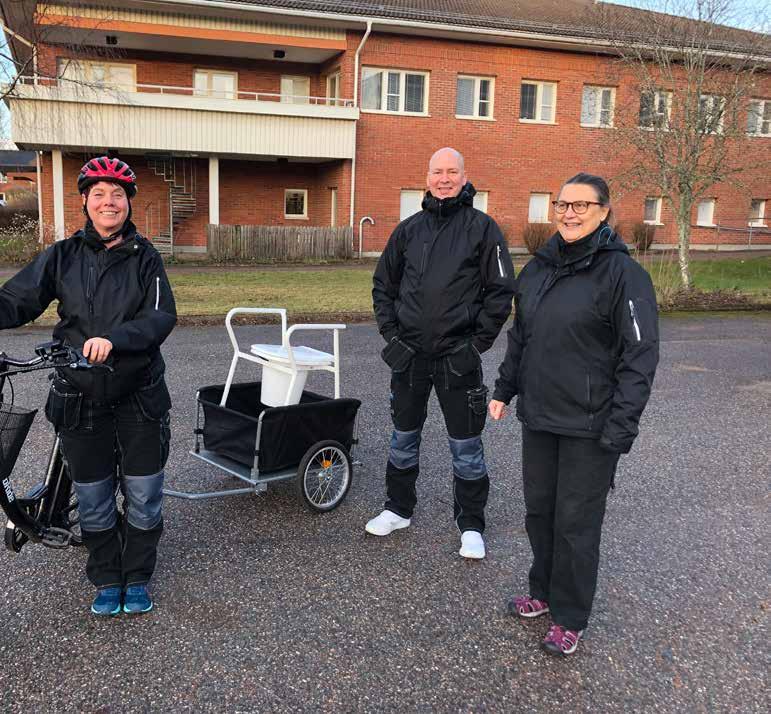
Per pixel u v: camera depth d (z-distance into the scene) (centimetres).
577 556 305
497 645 315
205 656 299
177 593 349
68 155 2123
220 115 1970
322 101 2300
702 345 1053
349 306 1259
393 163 2164
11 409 291
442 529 431
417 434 417
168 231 2236
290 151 2039
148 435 321
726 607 352
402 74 2142
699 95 1438
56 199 1950
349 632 320
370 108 2136
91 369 300
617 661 307
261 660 298
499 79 2208
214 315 1133
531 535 331
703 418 682
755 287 1661
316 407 436
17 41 1822
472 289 384
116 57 2017
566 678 294
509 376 335
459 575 376
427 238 387
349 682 286
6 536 347
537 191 2305
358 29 2064
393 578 370
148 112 1914
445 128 2189
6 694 272
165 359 842
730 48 1447
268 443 423
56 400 310
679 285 1505
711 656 312
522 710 274
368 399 710
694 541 424
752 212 2553
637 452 580
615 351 297
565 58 2250
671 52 1490
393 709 271
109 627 319
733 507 476
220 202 2269
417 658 303
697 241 2502
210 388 468
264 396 464
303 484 436
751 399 756
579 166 2322
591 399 296
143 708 267
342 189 2145
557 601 313
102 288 306
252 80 2241
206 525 425
